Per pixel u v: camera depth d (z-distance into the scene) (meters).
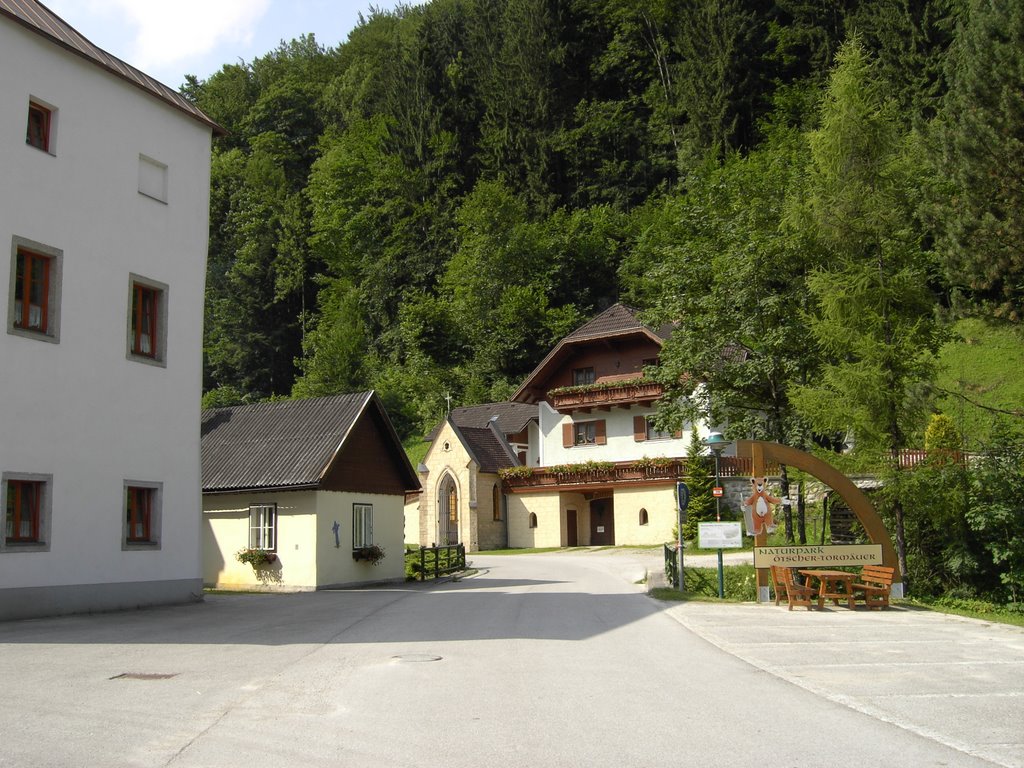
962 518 21.11
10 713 7.86
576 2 82.12
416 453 60.88
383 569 28.52
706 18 69.75
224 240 84.81
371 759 6.51
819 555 19.05
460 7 93.12
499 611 17.53
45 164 17.31
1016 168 38.22
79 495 17.41
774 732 7.43
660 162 74.81
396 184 82.88
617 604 18.92
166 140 20.55
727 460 40.19
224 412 29.80
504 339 70.00
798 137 56.81
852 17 63.19
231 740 7.01
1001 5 41.66
